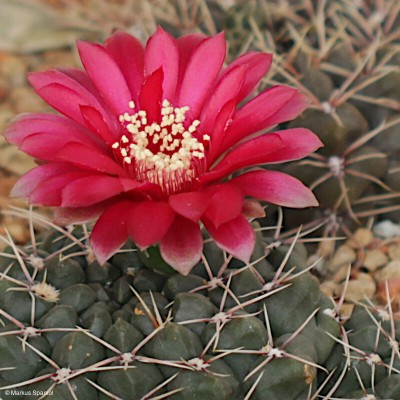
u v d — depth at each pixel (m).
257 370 0.20
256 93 0.24
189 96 0.21
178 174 0.20
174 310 0.21
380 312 0.22
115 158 0.20
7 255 0.21
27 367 0.20
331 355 0.21
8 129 0.20
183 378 0.20
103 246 0.19
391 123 0.25
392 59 0.25
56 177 0.19
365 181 0.25
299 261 0.22
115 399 0.20
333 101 0.24
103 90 0.21
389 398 0.21
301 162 0.25
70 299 0.21
